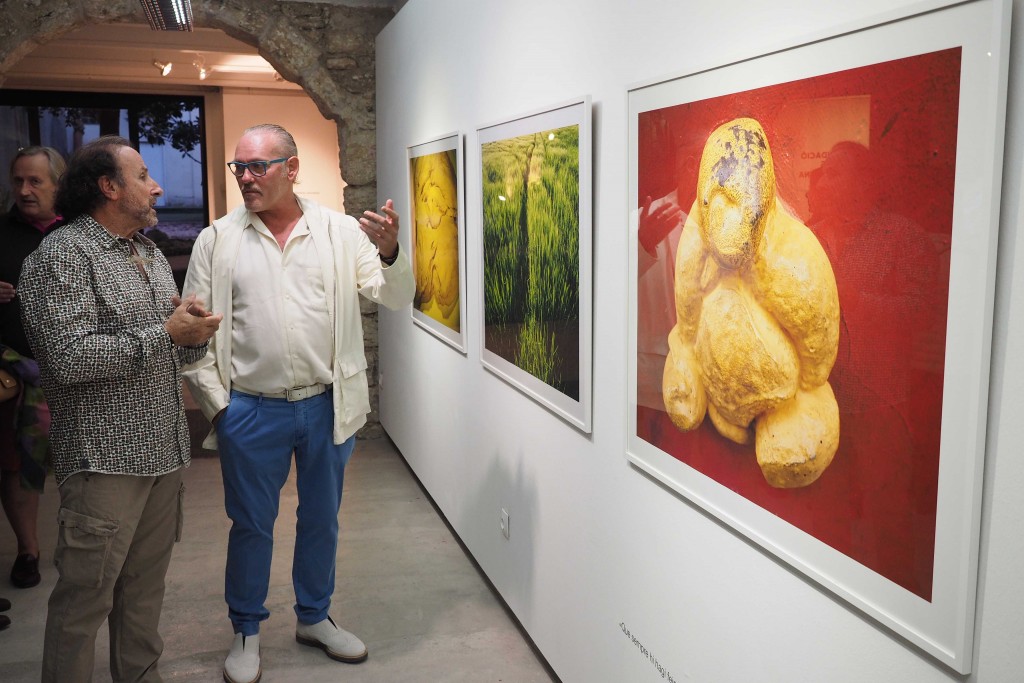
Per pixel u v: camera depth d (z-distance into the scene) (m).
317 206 2.80
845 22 1.22
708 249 1.63
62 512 2.18
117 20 5.18
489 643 3.03
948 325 1.08
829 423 1.32
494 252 3.10
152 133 8.93
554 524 2.66
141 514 2.30
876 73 1.17
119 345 2.11
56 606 2.23
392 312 5.32
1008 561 1.03
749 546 1.59
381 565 3.72
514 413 3.01
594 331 2.27
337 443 2.80
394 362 5.33
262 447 2.74
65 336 2.08
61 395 2.16
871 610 1.25
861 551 1.26
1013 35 0.98
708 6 1.63
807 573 1.39
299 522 2.93
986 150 1.01
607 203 2.15
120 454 2.18
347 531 4.12
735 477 1.60
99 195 2.19
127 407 2.19
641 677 2.10
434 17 3.94
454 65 3.61
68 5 5.00
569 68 2.36
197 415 6.20
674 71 1.72
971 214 1.03
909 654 1.20
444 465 4.13
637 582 2.10
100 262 2.17
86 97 8.75
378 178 5.62
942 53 1.06
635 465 2.07
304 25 5.48
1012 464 1.02
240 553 2.81
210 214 9.12
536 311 2.67
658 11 1.83
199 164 9.06
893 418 1.18
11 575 3.53
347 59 5.55
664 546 1.95
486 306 3.26
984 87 1.01
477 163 3.28
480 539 3.54
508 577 3.16
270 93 8.49
